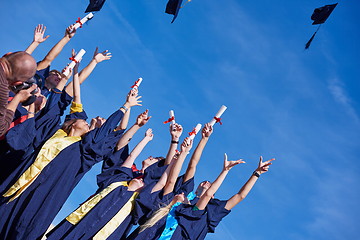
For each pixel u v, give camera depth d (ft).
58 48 28.58
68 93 29.14
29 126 24.81
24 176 25.09
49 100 27.58
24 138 24.68
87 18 29.37
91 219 26.18
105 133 26.66
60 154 25.80
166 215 27.30
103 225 26.37
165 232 27.73
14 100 19.83
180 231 28.04
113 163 28.04
